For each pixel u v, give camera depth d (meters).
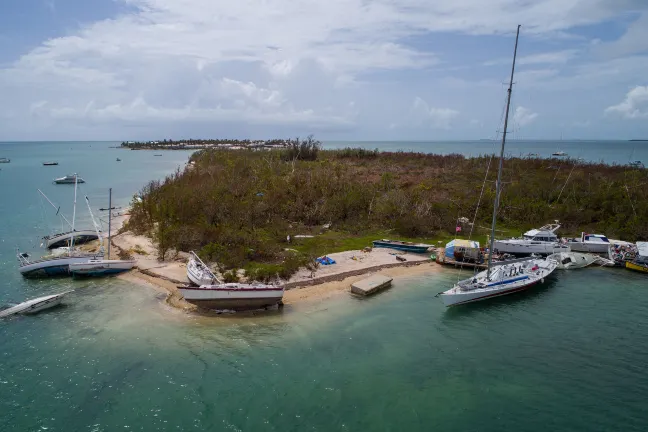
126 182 87.25
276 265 30.08
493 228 26.81
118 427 15.45
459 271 31.80
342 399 17.23
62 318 23.72
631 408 16.78
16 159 167.88
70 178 84.94
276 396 17.33
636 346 21.44
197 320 23.64
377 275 29.44
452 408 16.81
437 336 22.45
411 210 44.03
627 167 65.12
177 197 41.94
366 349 21.02
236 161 69.19
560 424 15.93
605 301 27.03
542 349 21.23
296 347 21.08
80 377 18.36
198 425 15.62
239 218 38.62
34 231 44.50
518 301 27.05
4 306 24.42
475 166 71.19
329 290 27.81
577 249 36.59
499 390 17.97
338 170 60.16
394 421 16.02
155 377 18.44
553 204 47.78
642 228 38.25
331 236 39.31
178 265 31.52
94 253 32.12
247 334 22.25
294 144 89.06
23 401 16.77
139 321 23.42
